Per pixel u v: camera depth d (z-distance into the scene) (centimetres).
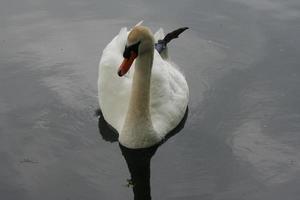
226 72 1180
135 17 1355
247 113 1061
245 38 1284
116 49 1022
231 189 879
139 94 930
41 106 1070
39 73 1166
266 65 1196
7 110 1057
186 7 1399
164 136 998
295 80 1147
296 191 871
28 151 958
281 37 1282
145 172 926
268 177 905
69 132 1009
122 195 869
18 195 859
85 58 1213
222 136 1004
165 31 1295
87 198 859
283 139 994
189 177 911
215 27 1323
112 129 1030
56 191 869
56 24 1329
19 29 1308
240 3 1415
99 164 937
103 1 1425
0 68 1177
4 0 1423
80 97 1100
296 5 1403
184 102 1033
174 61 1214
